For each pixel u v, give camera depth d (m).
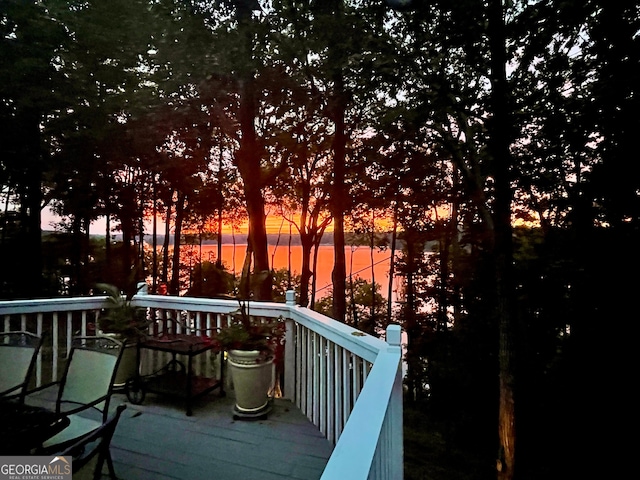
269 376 3.37
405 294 16.42
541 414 7.66
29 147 9.35
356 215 15.32
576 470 6.75
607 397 6.30
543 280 7.62
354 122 11.67
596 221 6.48
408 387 14.09
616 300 6.01
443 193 13.32
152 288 15.99
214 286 12.28
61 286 13.38
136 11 7.75
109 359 2.32
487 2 6.09
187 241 18.34
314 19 7.20
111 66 9.47
